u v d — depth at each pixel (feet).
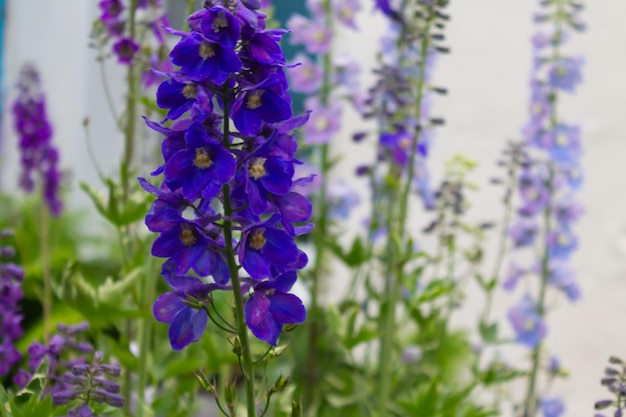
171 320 8.20
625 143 23.26
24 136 20.21
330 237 18.61
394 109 18.25
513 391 23.94
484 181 25.61
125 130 14.76
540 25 24.62
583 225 23.82
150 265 13.16
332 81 19.72
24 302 23.98
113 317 13.20
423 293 16.61
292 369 18.83
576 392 23.76
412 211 26.50
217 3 7.60
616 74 23.52
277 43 7.68
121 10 14.53
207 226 8.07
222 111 8.13
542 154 20.76
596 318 23.52
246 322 7.97
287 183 7.76
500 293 25.17
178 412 13.62
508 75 25.29
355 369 15.87
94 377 10.02
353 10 20.04
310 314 18.70
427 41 15.61
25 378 11.97
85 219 29.14
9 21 34.60
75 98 32.12
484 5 25.80
